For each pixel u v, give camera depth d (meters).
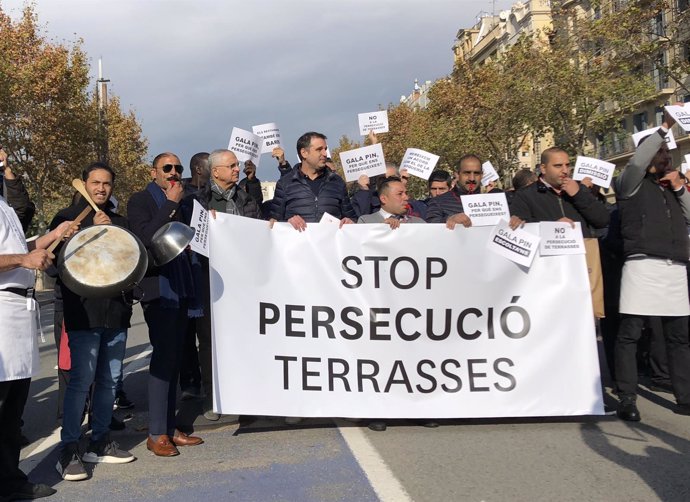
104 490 4.02
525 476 4.01
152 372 4.71
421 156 7.46
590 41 22.56
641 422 5.17
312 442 4.84
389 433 5.02
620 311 5.34
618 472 4.04
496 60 29.36
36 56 27.94
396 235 5.14
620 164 39.22
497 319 5.16
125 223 4.69
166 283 4.65
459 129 31.09
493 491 3.78
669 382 6.25
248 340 4.97
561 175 5.44
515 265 5.19
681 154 34.75
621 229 5.37
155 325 4.72
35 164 29.53
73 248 3.90
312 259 5.11
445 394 5.08
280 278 5.07
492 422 5.27
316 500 3.72
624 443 4.62
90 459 4.52
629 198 5.32
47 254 3.65
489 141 30.08
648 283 5.17
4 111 26.95
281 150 7.53
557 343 5.16
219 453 4.67
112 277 3.82
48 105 28.30
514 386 5.10
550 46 25.09
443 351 5.11
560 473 4.05
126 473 4.32
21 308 3.81
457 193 7.15
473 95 31.09
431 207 7.00
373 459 4.39
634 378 5.24
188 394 6.60
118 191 41.94
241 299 4.98
